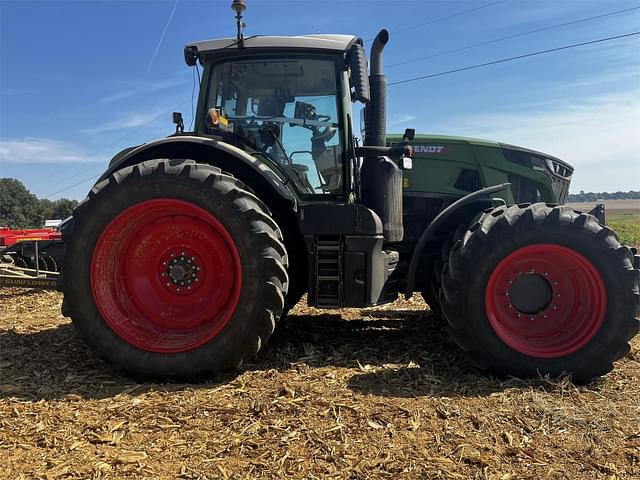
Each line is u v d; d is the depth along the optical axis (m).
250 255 3.18
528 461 2.20
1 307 5.65
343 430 2.45
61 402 2.83
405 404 2.74
